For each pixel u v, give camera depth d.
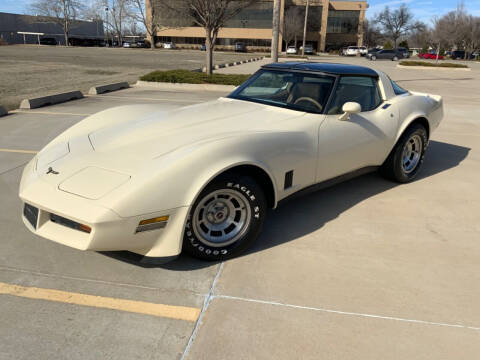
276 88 3.75
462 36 61.81
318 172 3.34
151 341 2.02
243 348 1.99
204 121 3.16
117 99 10.30
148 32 63.41
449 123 8.11
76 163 2.62
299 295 2.41
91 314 2.21
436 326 2.18
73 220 2.24
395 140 4.05
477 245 3.07
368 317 2.23
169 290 2.43
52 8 71.81
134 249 2.41
